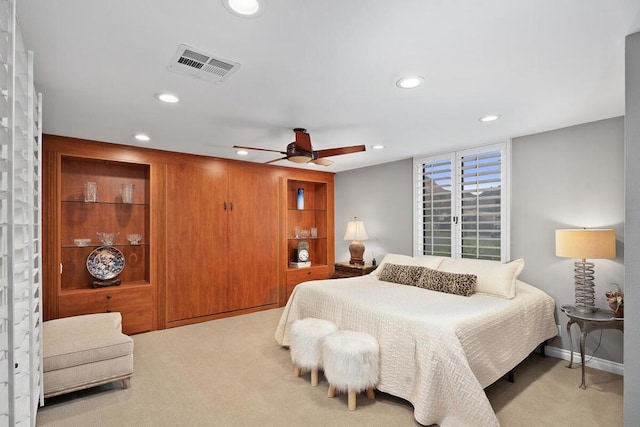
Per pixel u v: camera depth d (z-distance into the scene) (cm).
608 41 183
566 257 322
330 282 402
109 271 429
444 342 235
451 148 432
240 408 259
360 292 349
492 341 265
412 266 412
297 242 616
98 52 193
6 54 116
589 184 331
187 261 468
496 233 398
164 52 194
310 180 600
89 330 297
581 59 204
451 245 438
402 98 265
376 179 548
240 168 520
